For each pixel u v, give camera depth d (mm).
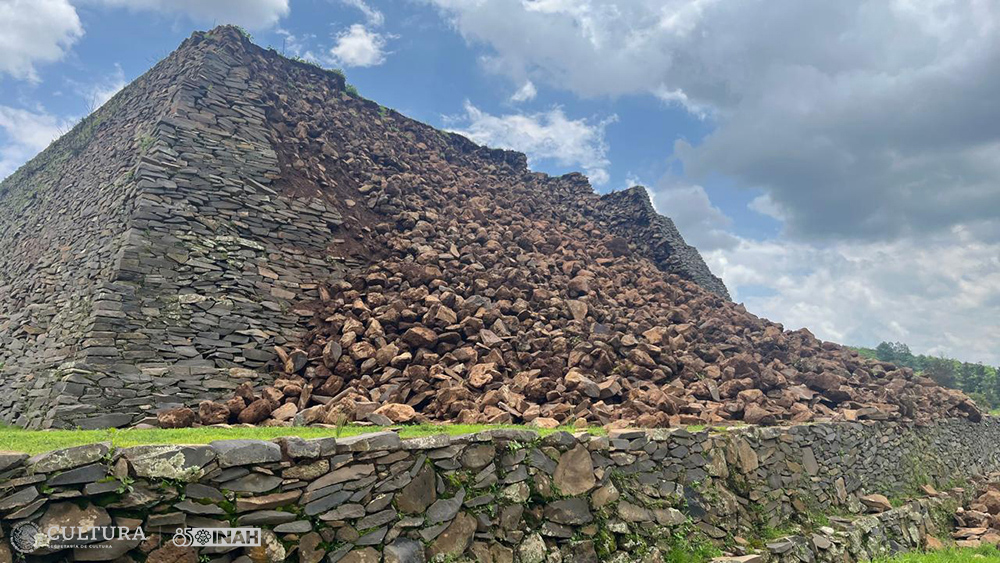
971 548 13242
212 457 5465
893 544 12406
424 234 20281
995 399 34781
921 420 16562
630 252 27047
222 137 17844
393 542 6348
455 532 6867
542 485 7887
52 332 13820
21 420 11867
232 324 14000
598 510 8289
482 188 28578
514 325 15539
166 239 14383
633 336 16172
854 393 16109
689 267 28516
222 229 15656
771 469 11289
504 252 21062
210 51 19844
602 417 11188
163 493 5152
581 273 20703
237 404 11289
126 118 20859
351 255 17953
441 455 7133
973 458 18797
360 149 24266
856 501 12914
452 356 13547
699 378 14914
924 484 15617
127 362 12055
